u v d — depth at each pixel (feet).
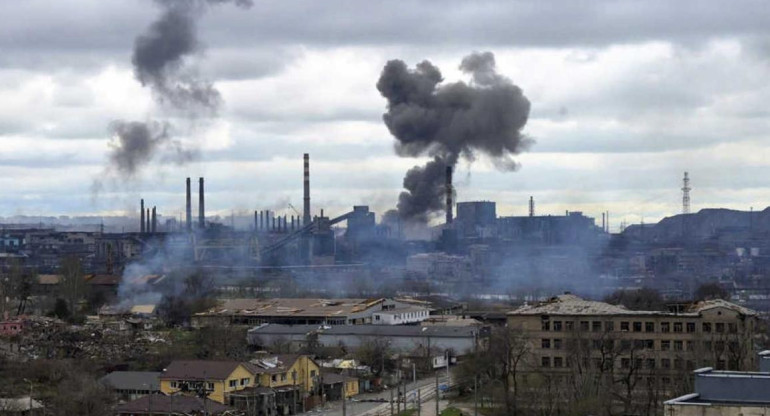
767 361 421.18
